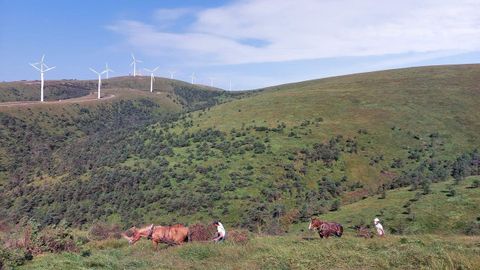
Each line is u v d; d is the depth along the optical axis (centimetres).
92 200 6519
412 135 8438
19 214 6294
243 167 6806
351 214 4447
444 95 10338
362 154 7600
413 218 3916
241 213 5331
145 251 1877
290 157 7169
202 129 9150
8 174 9200
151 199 6041
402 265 1370
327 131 8450
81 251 1927
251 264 1451
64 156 9788
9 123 12406
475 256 1341
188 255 1655
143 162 7538
